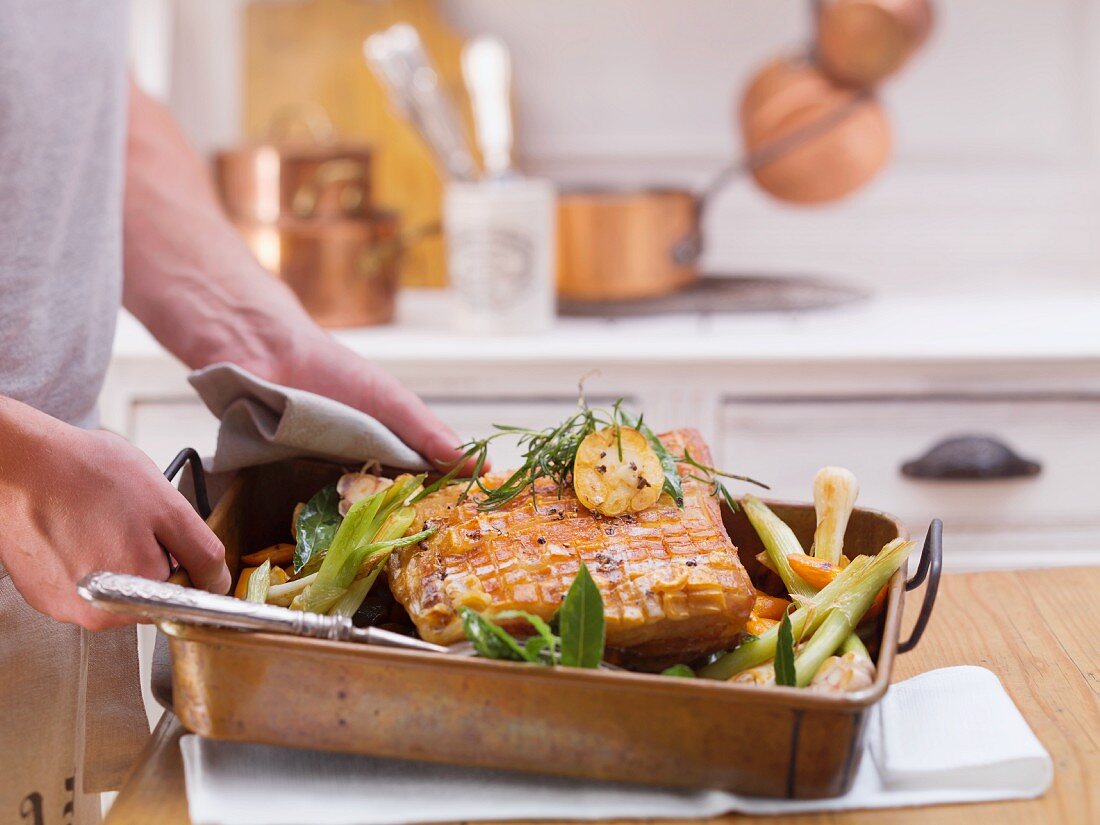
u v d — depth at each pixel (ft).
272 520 3.68
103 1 3.89
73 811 3.69
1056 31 7.57
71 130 3.78
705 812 2.83
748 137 6.90
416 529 3.27
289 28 7.52
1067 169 7.73
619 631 2.95
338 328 6.46
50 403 3.85
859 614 3.09
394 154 7.55
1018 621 3.64
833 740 2.76
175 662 2.90
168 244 4.12
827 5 6.57
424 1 7.46
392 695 2.83
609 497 3.14
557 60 7.63
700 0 7.52
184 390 6.04
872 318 6.89
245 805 2.87
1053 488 6.17
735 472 6.17
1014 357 6.03
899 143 7.73
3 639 3.58
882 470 6.17
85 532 3.10
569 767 2.85
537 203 6.24
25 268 3.72
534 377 6.06
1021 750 2.92
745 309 6.34
